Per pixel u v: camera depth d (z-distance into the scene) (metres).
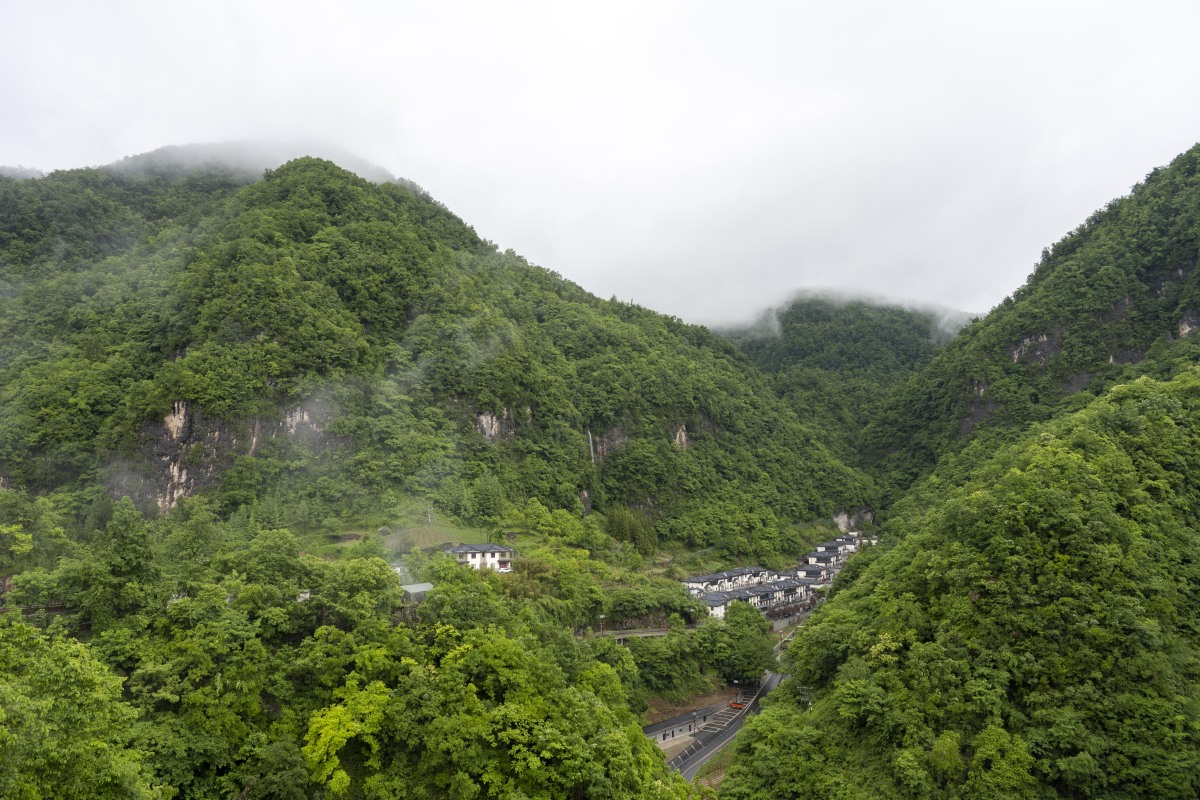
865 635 80.31
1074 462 83.38
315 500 125.62
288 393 136.00
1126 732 63.47
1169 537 78.12
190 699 55.16
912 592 82.81
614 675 82.50
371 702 61.47
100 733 44.91
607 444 196.00
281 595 68.31
